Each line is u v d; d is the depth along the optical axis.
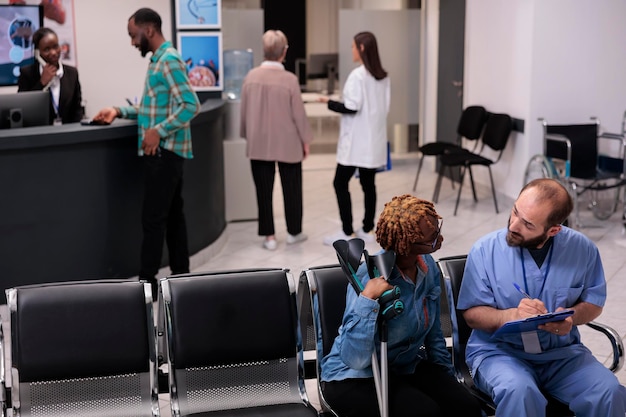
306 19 11.85
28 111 5.31
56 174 4.90
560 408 2.93
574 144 7.20
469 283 3.01
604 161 7.32
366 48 6.18
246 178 7.27
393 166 10.12
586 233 6.83
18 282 4.87
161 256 5.25
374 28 9.89
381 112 6.31
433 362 2.99
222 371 2.92
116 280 2.88
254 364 2.96
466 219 7.34
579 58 7.33
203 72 7.52
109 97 7.58
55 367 2.73
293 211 6.49
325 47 11.98
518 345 2.99
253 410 2.81
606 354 4.38
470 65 8.51
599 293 3.01
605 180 7.55
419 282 2.81
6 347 4.49
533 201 2.83
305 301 3.11
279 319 2.93
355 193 8.59
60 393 2.79
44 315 2.74
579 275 2.97
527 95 7.37
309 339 3.27
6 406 2.80
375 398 2.77
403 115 10.16
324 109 10.45
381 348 2.62
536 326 2.74
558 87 7.35
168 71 4.94
